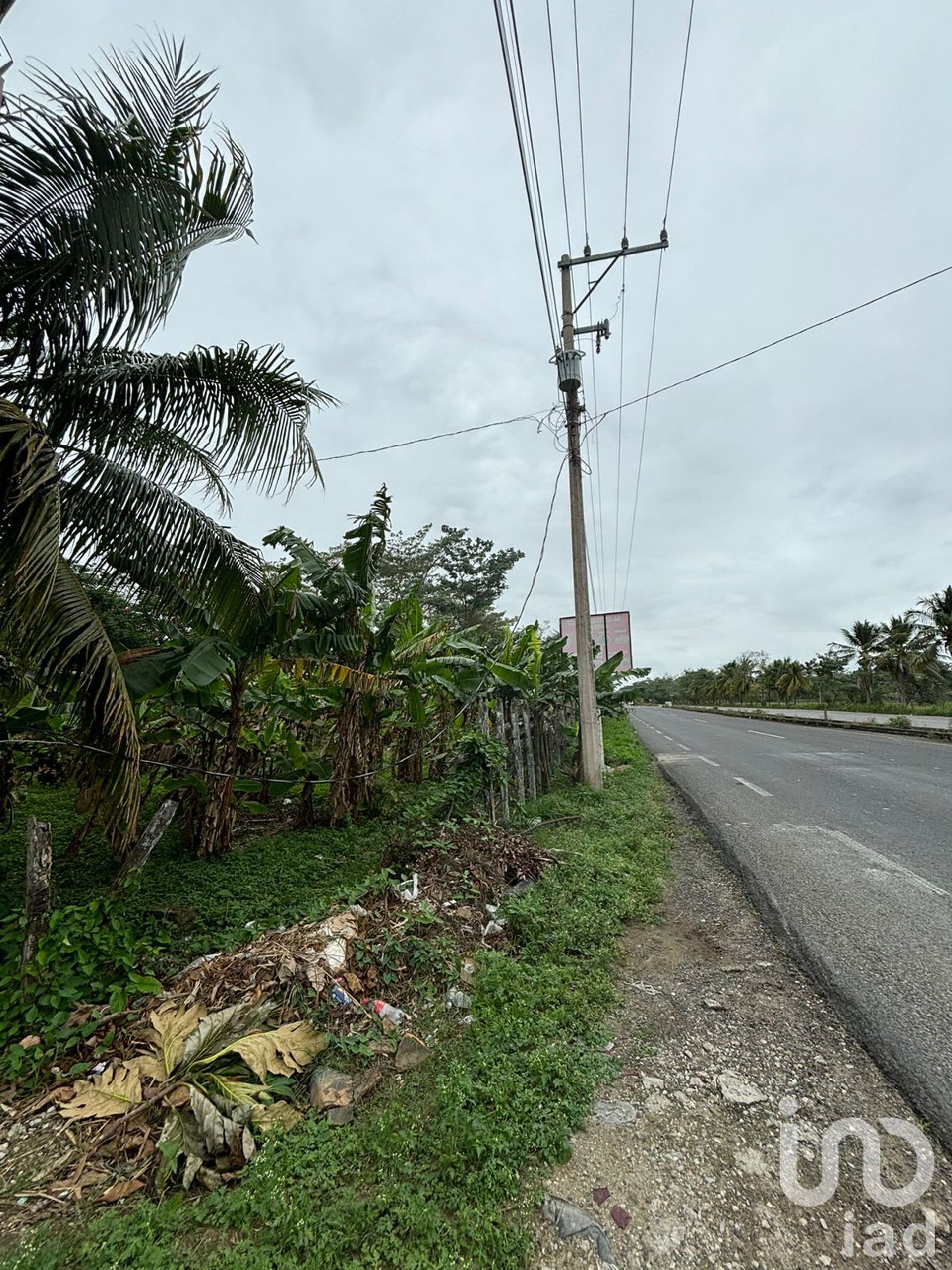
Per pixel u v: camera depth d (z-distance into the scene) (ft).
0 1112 7.80
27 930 9.74
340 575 18.89
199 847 17.78
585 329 32.48
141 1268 5.53
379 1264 5.58
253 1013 8.87
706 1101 7.88
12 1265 5.62
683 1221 6.11
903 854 18.40
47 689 12.16
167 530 13.83
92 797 12.66
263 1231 5.93
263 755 23.31
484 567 82.94
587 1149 7.08
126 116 11.34
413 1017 9.89
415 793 26.27
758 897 15.19
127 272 11.74
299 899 14.48
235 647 16.53
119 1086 7.91
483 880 14.71
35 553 9.34
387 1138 7.06
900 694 114.52
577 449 31.53
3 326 12.26
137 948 10.77
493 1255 5.68
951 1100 7.72
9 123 10.18
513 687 25.53
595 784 29.73
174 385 13.71
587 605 30.78
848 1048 8.87
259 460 14.74
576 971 11.17
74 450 12.84
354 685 19.80
